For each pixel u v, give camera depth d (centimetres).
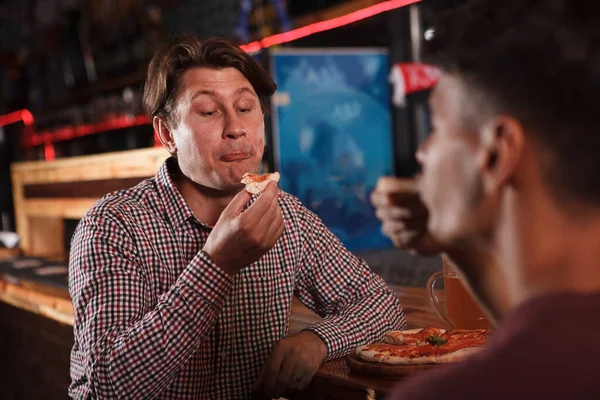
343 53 325
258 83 147
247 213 118
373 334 139
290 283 152
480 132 42
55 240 361
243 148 139
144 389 119
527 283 42
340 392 114
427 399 41
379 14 338
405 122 340
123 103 416
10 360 299
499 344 41
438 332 122
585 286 41
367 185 328
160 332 118
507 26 42
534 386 39
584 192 40
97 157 281
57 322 244
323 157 320
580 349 39
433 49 46
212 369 142
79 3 480
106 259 130
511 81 41
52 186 338
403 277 217
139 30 427
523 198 41
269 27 351
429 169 46
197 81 139
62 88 518
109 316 125
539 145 40
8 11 551
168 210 141
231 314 143
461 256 46
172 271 139
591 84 39
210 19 379
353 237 322
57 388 251
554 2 41
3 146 609
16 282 286
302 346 127
